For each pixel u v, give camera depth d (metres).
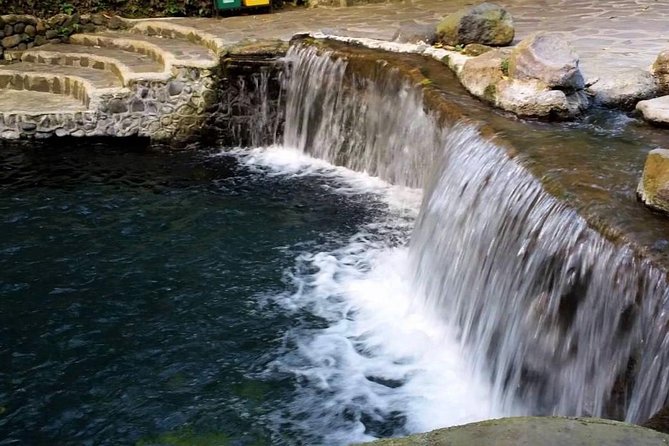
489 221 5.10
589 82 6.44
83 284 6.25
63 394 4.99
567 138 5.55
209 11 11.94
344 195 7.78
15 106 9.70
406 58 8.04
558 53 6.20
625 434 2.57
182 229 7.13
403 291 6.04
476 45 7.94
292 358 5.30
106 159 8.94
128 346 5.46
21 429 4.69
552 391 4.23
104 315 5.83
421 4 11.73
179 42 10.64
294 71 9.02
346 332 5.57
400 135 7.64
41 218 7.38
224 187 8.08
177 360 5.30
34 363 5.29
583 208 4.31
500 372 4.67
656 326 3.55
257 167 8.66
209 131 9.45
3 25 11.23
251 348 5.41
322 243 6.81
